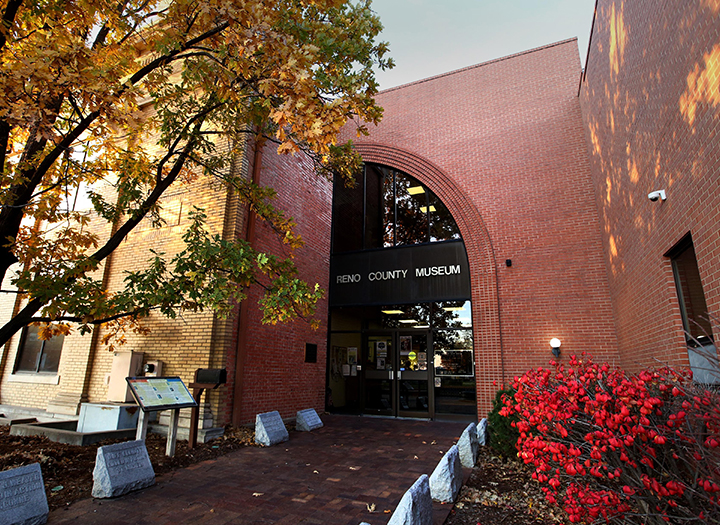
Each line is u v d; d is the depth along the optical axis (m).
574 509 3.57
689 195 4.71
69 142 5.38
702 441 3.29
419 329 12.22
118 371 8.91
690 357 5.49
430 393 11.66
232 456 6.82
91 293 5.26
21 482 3.96
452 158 12.72
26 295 5.58
